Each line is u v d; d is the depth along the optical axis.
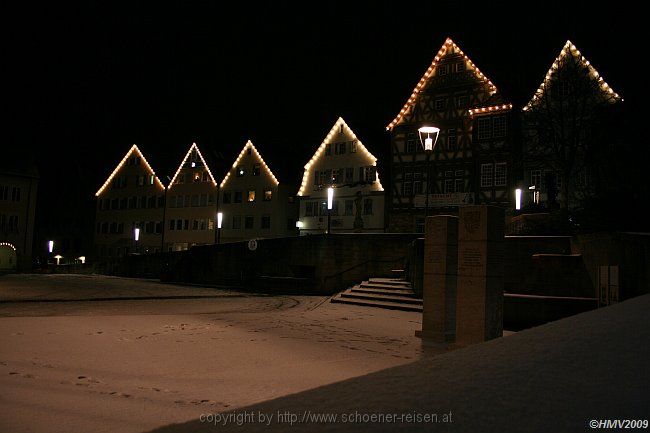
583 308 13.88
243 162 60.62
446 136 42.91
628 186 19.33
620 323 4.91
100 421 5.16
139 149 73.44
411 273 20.58
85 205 82.38
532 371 3.64
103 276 49.72
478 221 9.68
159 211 69.50
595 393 3.10
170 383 6.88
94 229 78.25
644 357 3.72
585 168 32.03
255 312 17.09
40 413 5.41
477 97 41.62
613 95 32.78
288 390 6.50
